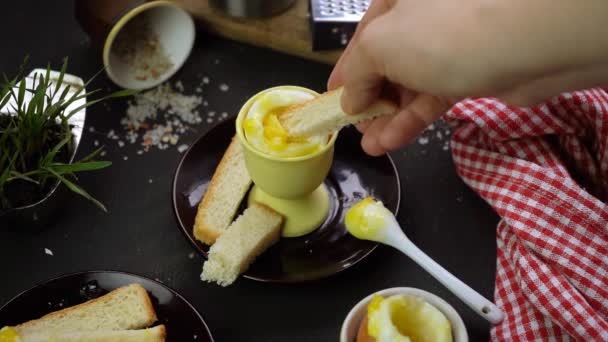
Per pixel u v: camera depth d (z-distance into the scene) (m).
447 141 0.62
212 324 0.52
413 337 0.47
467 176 0.56
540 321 0.50
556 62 0.35
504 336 0.50
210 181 0.57
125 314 0.50
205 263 0.52
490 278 0.55
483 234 0.56
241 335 0.52
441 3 0.36
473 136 0.57
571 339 0.49
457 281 0.49
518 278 0.51
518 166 0.54
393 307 0.47
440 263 0.55
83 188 0.59
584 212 0.51
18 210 0.53
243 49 0.68
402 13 0.37
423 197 0.58
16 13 0.70
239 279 0.54
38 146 0.54
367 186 0.57
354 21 0.63
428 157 0.61
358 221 0.52
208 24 0.68
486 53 0.35
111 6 0.60
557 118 0.54
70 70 0.66
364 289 0.54
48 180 0.54
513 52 0.35
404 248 0.51
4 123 0.56
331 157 0.52
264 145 0.50
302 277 0.52
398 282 0.54
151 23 0.67
